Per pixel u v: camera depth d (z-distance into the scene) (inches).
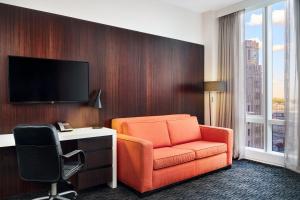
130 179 113.8
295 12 139.5
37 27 116.0
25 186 114.7
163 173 114.6
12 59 107.3
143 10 157.3
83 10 131.5
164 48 166.7
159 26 166.1
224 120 180.4
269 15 161.9
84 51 130.4
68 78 122.3
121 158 120.6
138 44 152.6
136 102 151.6
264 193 111.9
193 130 158.2
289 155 144.6
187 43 181.0
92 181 112.4
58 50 122.0
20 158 88.7
